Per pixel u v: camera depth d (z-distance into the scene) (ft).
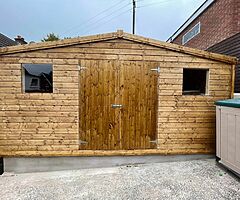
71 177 14.42
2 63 15.21
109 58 15.74
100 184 13.10
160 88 16.15
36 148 15.69
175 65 16.15
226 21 24.76
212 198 11.11
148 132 16.22
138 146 16.20
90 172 15.21
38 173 15.44
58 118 15.70
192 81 18.12
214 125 16.71
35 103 15.56
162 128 16.30
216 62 16.48
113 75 15.80
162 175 14.15
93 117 15.84
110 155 16.05
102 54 15.70
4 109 15.43
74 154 15.81
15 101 15.44
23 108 15.52
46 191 12.35
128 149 16.12
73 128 15.79
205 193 11.63
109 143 16.01
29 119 15.57
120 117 15.97
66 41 15.30
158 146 16.33
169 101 16.24
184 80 18.37
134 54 15.85
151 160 16.52
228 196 11.26
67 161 15.98
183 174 14.20
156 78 16.08
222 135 14.56
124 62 15.81
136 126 16.11
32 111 15.56
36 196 11.76
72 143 15.84
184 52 16.10
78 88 15.67
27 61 15.31
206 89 16.80
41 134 15.69
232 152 13.38
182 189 12.16
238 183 12.75
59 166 15.94
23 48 15.08
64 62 15.53
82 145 15.87
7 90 15.37
